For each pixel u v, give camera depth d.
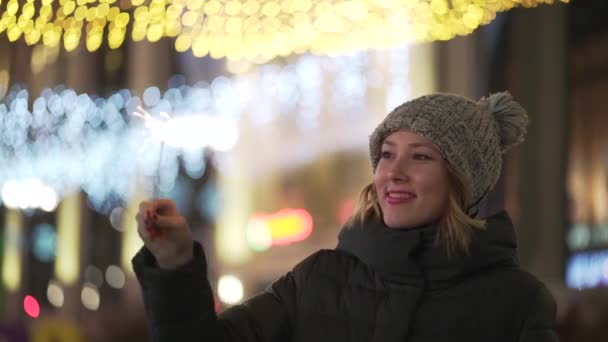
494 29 7.82
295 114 8.45
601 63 8.74
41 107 7.84
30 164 8.80
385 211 2.11
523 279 2.09
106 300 8.44
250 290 8.55
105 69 8.02
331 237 8.62
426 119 2.08
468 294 2.05
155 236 1.90
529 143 8.20
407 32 2.52
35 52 3.18
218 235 8.90
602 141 8.70
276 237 8.73
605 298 3.68
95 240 9.10
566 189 8.19
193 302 1.95
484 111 2.21
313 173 8.64
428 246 2.07
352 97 8.05
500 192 8.25
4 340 5.11
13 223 8.89
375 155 2.18
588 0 8.72
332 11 2.38
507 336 2.04
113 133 8.41
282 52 2.36
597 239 8.42
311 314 2.11
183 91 8.04
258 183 8.76
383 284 2.08
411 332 2.03
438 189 2.09
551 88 8.14
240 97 8.37
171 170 8.38
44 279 8.88
